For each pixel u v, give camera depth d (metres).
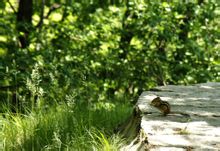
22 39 13.21
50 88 10.63
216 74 14.20
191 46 14.05
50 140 6.35
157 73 14.20
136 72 14.17
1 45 12.46
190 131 5.75
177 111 6.64
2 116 7.40
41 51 12.09
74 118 6.77
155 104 6.51
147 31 13.97
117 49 13.68
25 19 13.80
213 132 5.73
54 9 15.12
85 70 12.52
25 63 11.38
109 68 13.34
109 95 13.06
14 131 6.73
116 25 14.01
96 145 6.03
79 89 11.30
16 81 10.05
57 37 13.46
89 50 13.33
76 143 6.09
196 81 14.05
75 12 14.48
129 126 6.66
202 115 6.50
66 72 11.46
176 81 14.13
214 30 14.68
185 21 14.88
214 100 7.52
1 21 12.74
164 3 13.96
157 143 5.32
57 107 7.78
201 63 14.45
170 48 14.58
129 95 13.95
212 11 14.68
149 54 14.09
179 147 5.22
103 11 14.48
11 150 6.24
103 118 7.51
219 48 14.62
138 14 13.81
